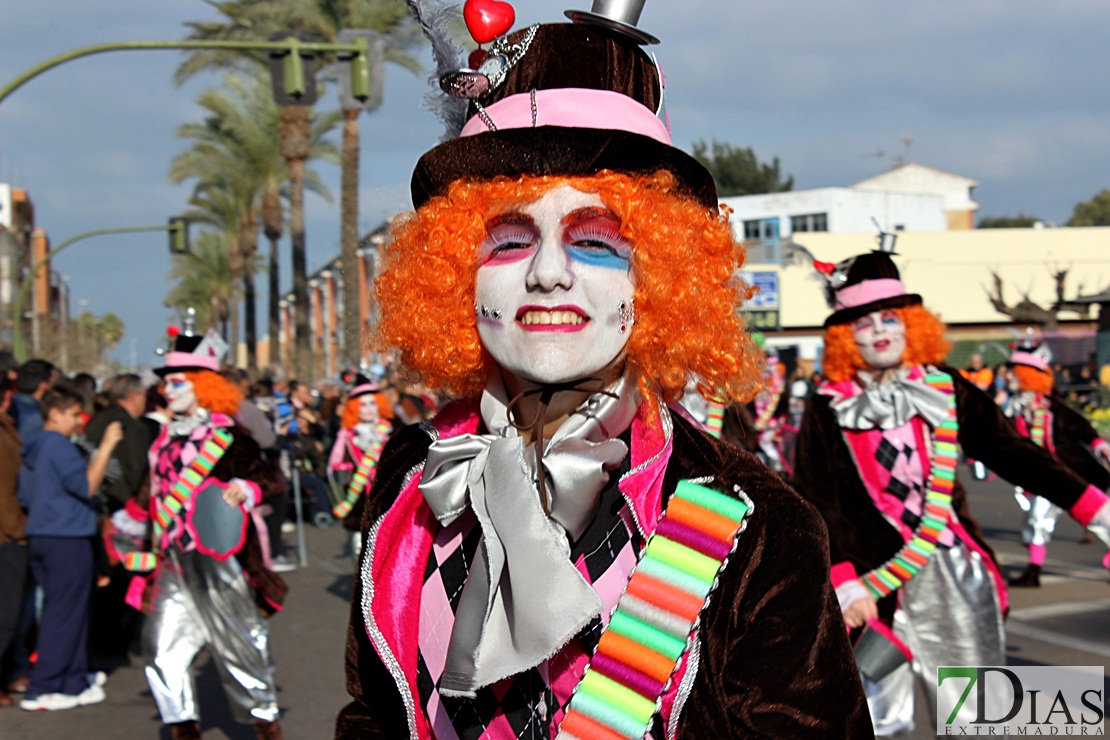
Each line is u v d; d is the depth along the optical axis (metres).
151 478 5.21
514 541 1.56
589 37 1.74
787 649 1.51
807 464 4.23
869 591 4.02
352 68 11.47
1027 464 4.05
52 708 6.18
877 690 3.99
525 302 1.68
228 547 4.93
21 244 30.09
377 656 1.82
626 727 1.50
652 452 1.65
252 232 33.47
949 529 4.06
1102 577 9.08
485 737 1.62
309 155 25.97
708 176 1.80
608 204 1.67
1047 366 9.12
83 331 29.22
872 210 43.50
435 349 1.86
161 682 4.92
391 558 1.78
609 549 1.60
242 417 10.02
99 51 11.05
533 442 1.73
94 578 6.83
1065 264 36.84
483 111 1.75
